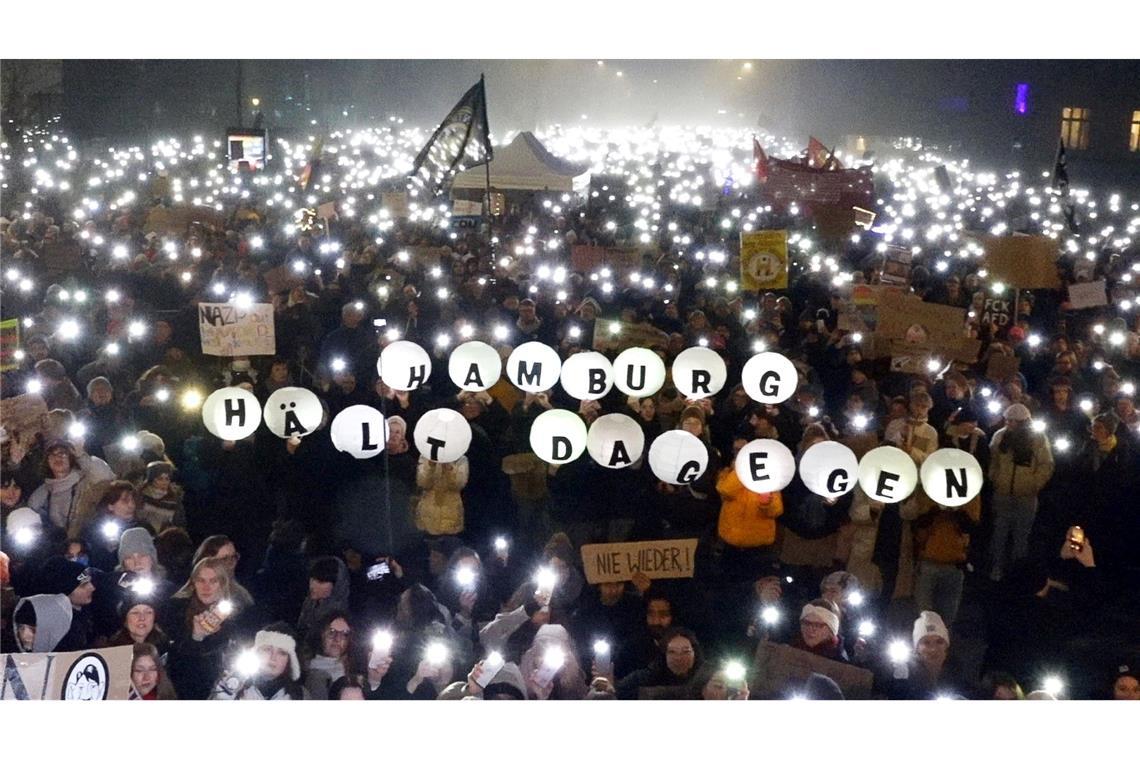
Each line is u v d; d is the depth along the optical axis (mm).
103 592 7121
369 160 39906
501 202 26484
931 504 8875
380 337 11875
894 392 12062
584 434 8914
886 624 8844
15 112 38094
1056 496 10328
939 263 18562
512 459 9844
